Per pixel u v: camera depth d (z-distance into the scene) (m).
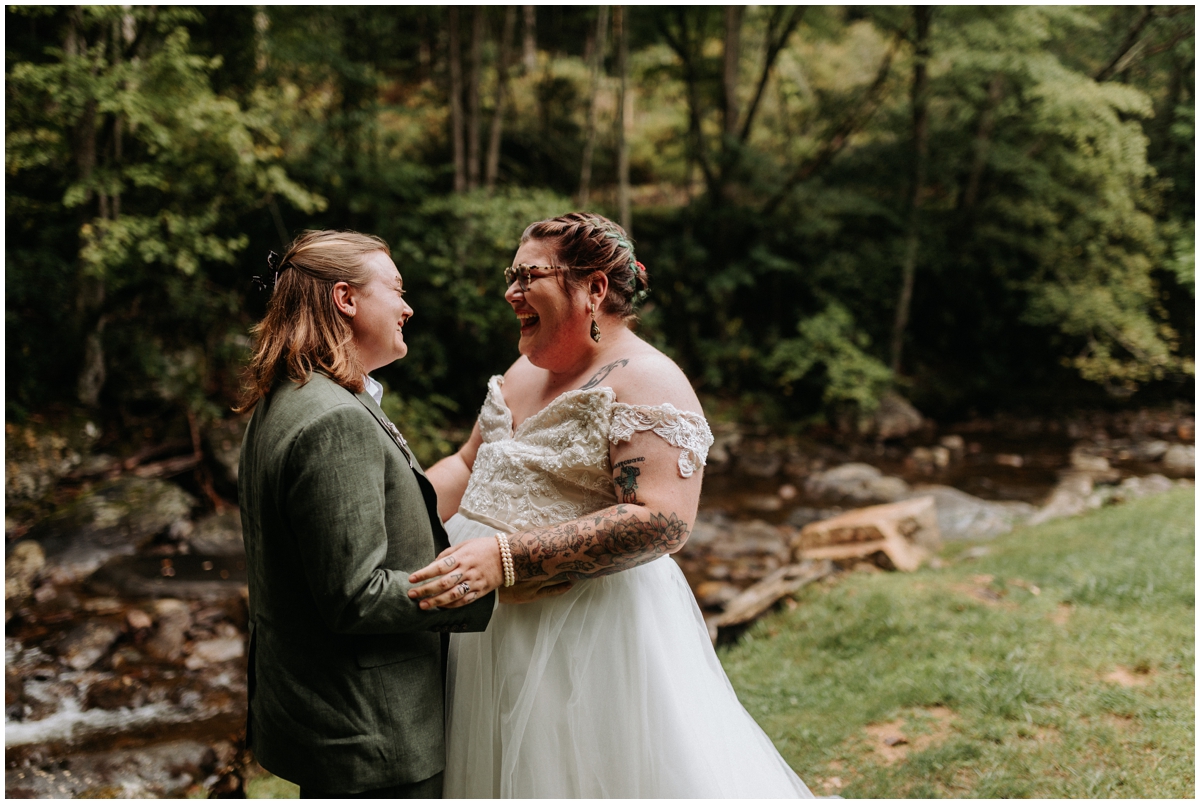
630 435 1.53
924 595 4.35
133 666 4.73
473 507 1.74
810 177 12.95
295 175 9.39
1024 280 13.16
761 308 13.75
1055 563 4.75
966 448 11.16
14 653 4.77
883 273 12.62
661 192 16.19
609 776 1.59
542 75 14.98
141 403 8.15
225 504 7.59
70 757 3.66
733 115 13.17
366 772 1.44
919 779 2.58
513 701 1.64
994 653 3.49
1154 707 2.87
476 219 9.86
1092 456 10.37
